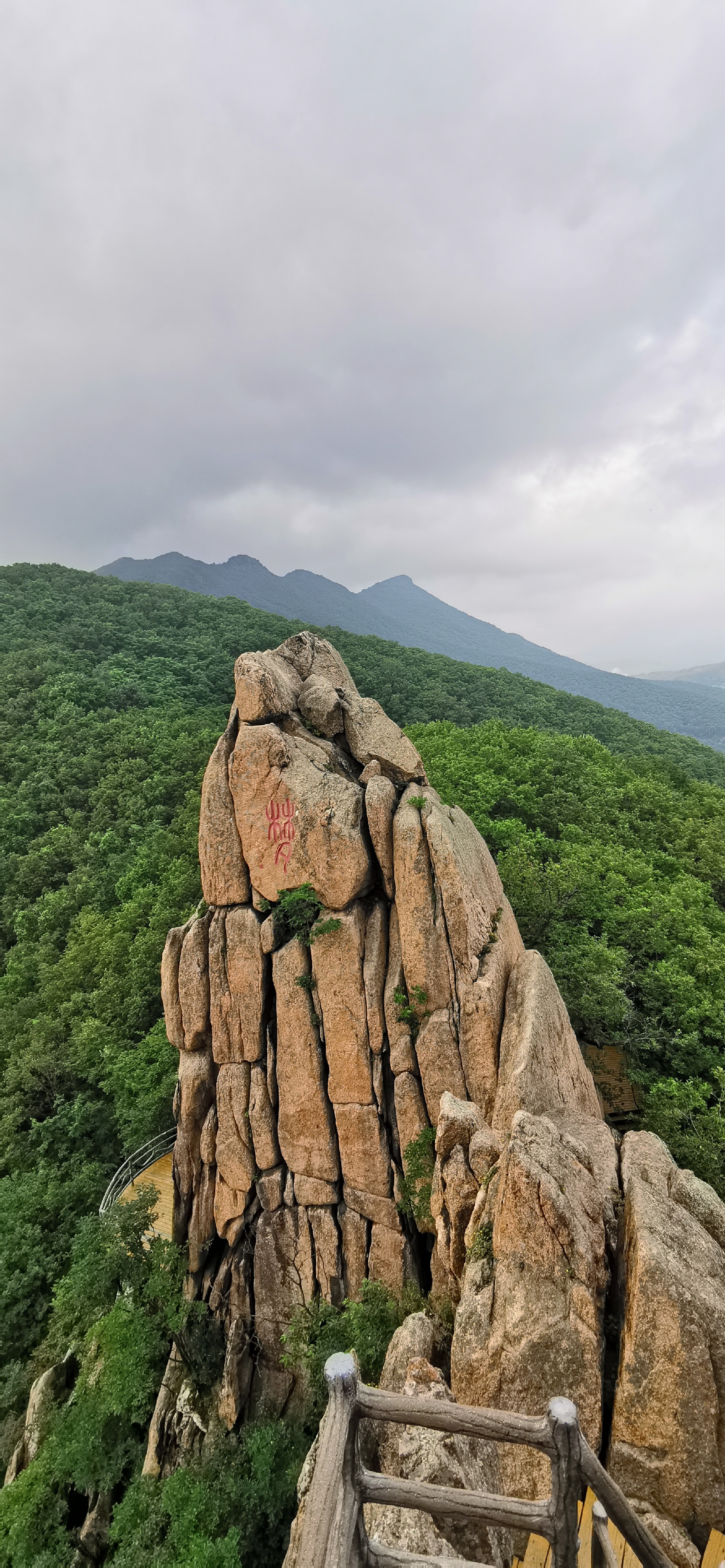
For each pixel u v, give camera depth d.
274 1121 20.50
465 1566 5.08
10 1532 18.95
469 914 18.91
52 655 90.50
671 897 37.66
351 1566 4.82
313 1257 20.27
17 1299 27.12
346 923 19.48
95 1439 19.80
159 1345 20.33
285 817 20.00
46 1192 30.42
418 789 20.69
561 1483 5.09
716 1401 9.71
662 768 67.94
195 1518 17.06
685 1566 8.97
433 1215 16.05
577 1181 12.20
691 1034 28.88
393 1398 5.38
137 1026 38.03
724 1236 12.02
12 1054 39.75
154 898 45.84
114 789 63.38
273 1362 20.67
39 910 52.09
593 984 29.44
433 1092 18.61
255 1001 20.38
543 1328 10.66
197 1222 21.34
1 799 62.97
